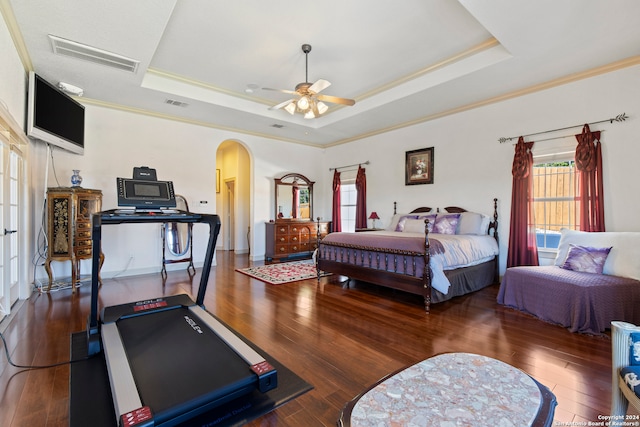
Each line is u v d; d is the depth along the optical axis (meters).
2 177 2.97
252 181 6.66
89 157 4.64
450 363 1.37
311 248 7.09
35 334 2.66
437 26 3.18
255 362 1.83
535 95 4.25
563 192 4.14
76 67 3.55
